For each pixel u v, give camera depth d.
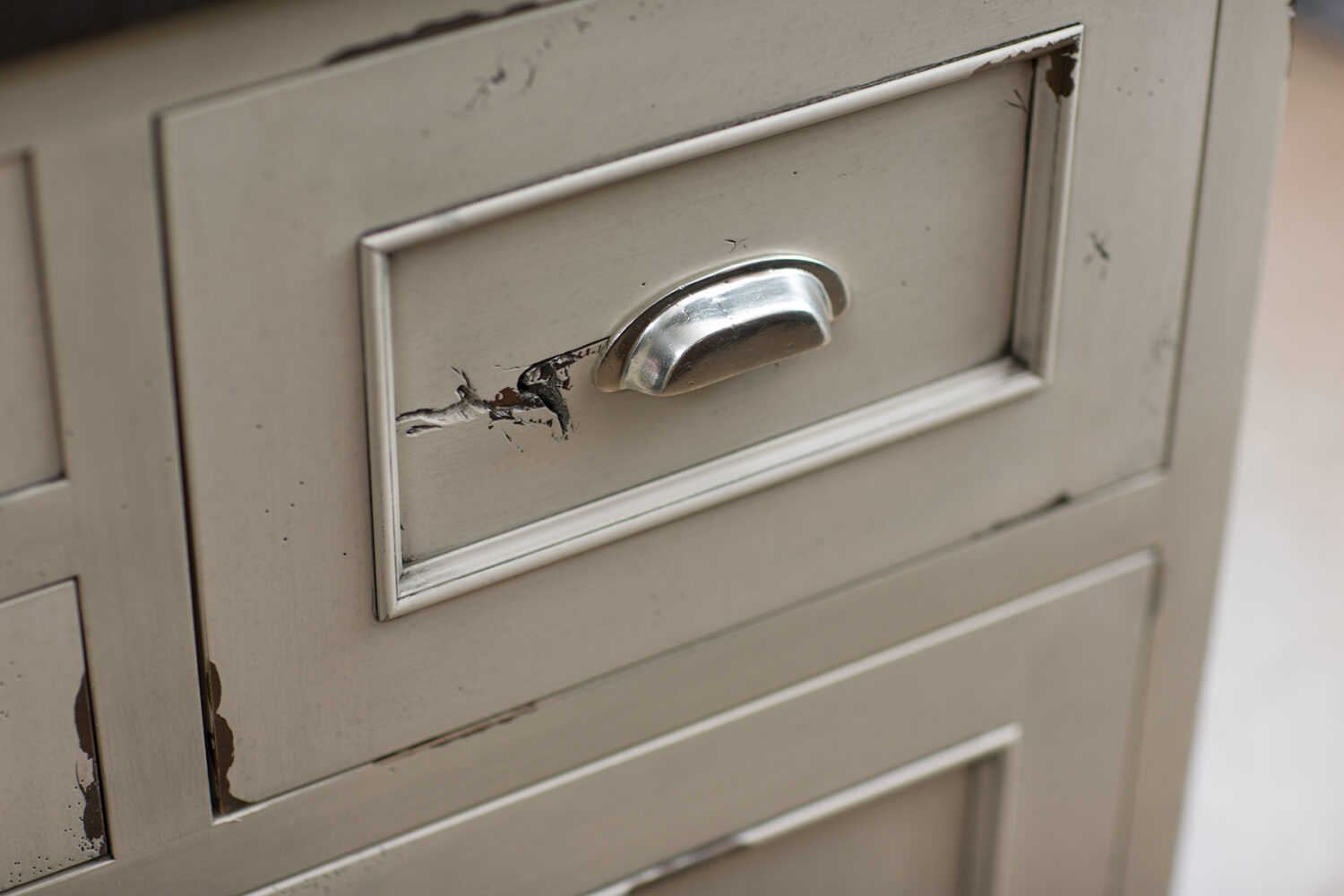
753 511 1.37
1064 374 1.41
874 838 1.52
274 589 1.29
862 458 1.38
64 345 1.21
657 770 1.42
